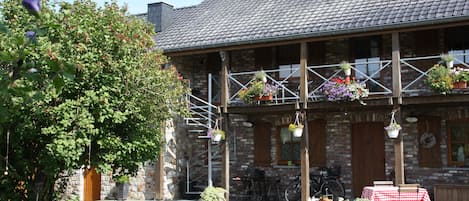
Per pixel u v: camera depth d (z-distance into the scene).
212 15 17.58
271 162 16.05
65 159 8.27
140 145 9.31
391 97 12.95
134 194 15.99
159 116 10.08
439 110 14.12
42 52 7.39
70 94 8.65
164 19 18.00
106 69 9.01
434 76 12.60
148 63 9.90
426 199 11.37
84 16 9.06
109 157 8.91
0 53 3.71
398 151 12.80
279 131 16.06
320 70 15.55
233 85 16.66
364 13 14.18
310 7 15.77
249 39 14.60
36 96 3.99
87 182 16.64
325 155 15.41
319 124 15.58
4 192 8.79
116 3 9.74
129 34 9.57
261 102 14.43
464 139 13.92
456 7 12.85
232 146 16.67
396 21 13.00
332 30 13.64
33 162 8.95
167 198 15.77
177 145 16.41
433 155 14.17
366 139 15.04
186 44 15.62
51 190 9.49
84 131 8.41
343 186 14.67
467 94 12.32
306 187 13.78
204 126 15.67
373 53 15.01
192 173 16.94
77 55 8.54
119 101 9.03
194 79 17.39
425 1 13.86
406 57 14.66
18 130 8.20
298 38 14.09
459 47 14.05
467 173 13.73
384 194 11.44
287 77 14.58
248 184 15.94
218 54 17.14
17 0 8.85
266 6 16.91
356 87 13.21
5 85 3.75
